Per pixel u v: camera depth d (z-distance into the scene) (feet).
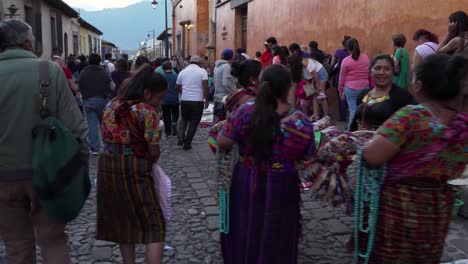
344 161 9.31
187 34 105.09
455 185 15.01
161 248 10.51
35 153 8.63
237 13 63.98
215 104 26.55
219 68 26.16
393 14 28.50
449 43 17.30
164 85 10.42
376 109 12.57
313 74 28.60
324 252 12.91
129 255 10.79
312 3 40.09
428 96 7.50
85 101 25.20
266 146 8.98
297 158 9.35
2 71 8.79
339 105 33.96
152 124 10.17
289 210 9.38
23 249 9.64
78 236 14.21
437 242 7.88
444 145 7.39
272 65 9.22
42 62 9.11
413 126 7.38
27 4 68.54
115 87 27.48
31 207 9.36
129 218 10.39
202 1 92.43
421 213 7.65
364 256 8.39
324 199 9.66
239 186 9.52
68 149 8.85
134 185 10.23
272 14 50.19
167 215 11.00
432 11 25.00
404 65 23.12
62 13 93.66
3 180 8.93
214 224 15.05
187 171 22.24
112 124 10.25
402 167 7.65
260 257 9.27
